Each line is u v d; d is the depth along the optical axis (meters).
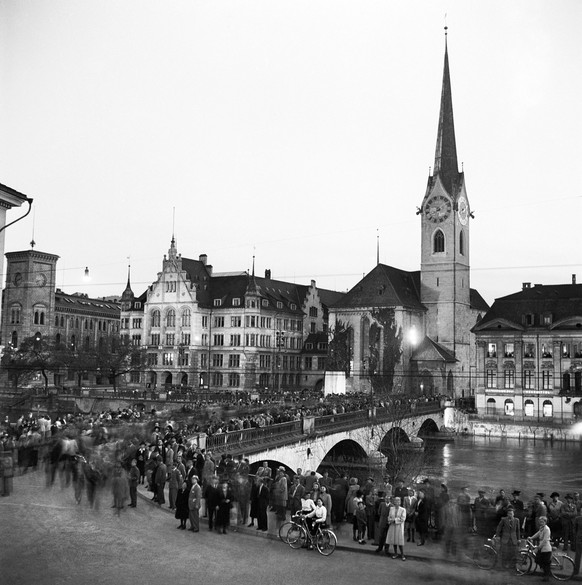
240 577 23.19
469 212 154.88
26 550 24.81
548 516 29.95
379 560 26.59
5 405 102.75
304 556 26.50
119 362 122.19
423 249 151.00
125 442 42.81
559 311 121.06
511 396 121.75
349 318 145.38
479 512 30.05
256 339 146.88
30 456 42.75
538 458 88.19
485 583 24.00
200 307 148.50
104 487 36.22
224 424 54.41
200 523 31.11
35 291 144.62
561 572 26.22
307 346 162.00
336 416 69.19
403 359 140.50
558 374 118.75
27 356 117.75
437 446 99.88
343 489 34.09
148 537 27.75
